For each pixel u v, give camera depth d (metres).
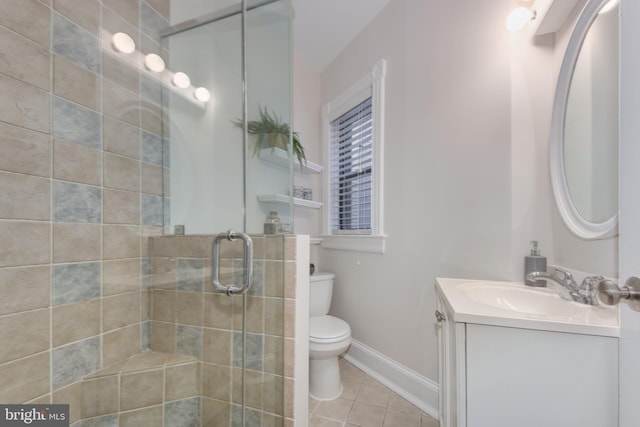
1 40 0.82
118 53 1.17
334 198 2.38
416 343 1.57
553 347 0.69
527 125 1.21
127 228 1.21
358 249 1.97
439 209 1.48
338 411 1.44
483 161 1.31
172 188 1.37
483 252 1.30
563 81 1.09
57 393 0.96
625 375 0.61
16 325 0.85
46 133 0.94
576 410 0.67
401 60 1.71
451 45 1.45
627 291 0.54
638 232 0.55
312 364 1.59
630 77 0.58
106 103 1.13
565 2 1.03
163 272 1.28
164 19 1.35
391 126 1.78
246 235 1.19
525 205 1.20
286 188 1.37
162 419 1.13
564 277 0.94
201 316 1.22
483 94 1.32
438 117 1.50
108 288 1.13
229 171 1.36
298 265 1.20
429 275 1.52
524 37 1.21
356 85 2.06
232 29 1.41
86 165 1.06
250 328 1.20
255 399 1.19
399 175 1.71
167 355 1.24
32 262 0.90
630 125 0.57
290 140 1.40
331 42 2.17
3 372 0.83
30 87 0.89
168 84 1.36
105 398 1.06
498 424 0.74
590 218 0.94
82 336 1.04
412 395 1.54
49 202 0.94
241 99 1.39
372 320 1.87
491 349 0.74
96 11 1.09
